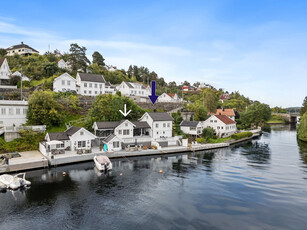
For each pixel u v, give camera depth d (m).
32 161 37.19
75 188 30.17
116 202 26.39
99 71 114.56
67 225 21.52
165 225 21.72
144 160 45.69
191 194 28.98
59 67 96.81
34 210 24.17
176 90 171.00
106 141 48.12
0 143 42.78
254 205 26.17
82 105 63.97
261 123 120.62
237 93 196.00
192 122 67.88
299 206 26.05
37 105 50.31
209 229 21.17
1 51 120.94
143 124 58.72
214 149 58.88
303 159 48.03
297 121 162.00
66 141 46.16
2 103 48.16
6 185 29.98
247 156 50.66
